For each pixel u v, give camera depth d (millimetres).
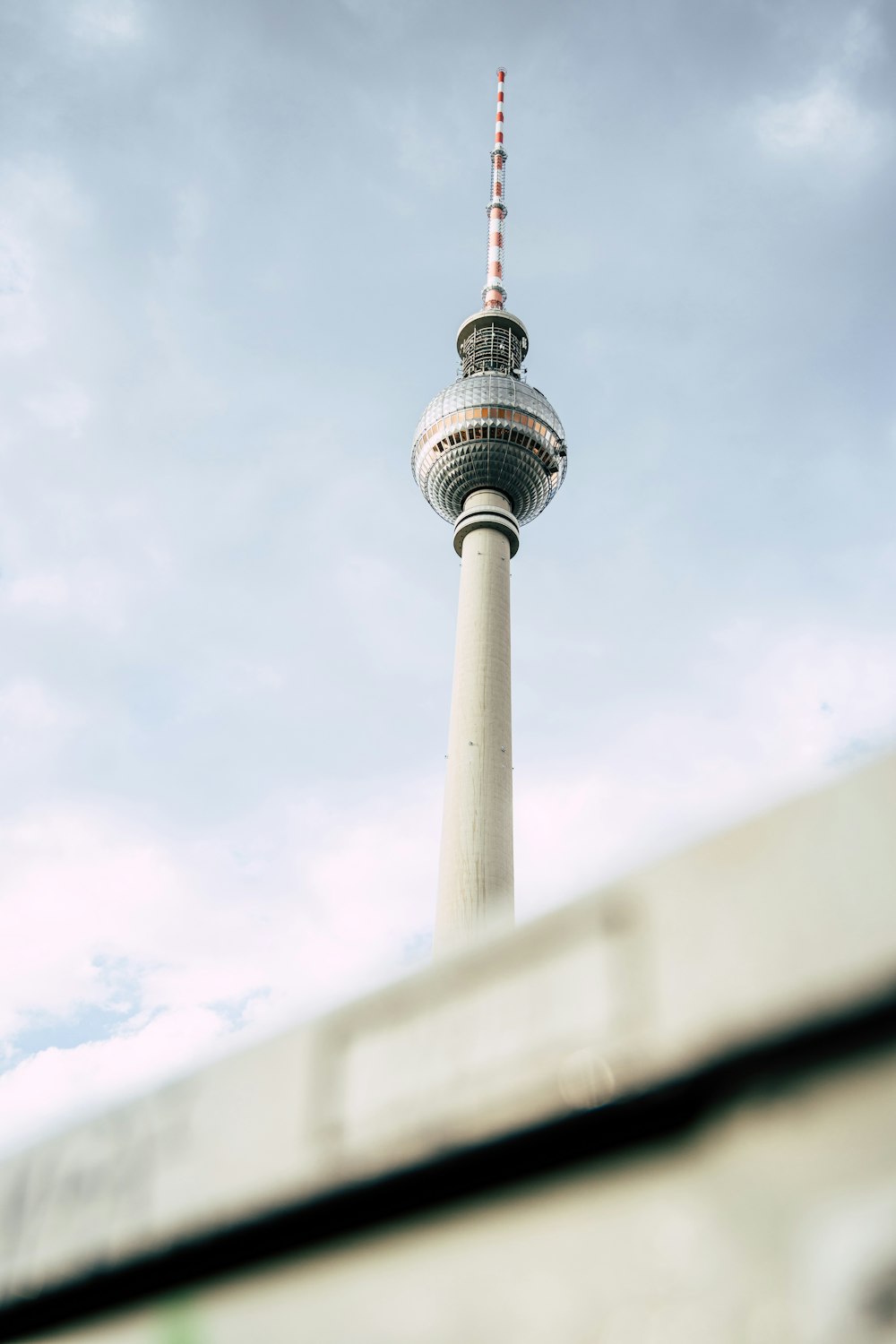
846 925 3117
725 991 3293
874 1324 2814
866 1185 2943
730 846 3486
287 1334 4020
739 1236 3137
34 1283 4762
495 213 179500
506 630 130750
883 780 3195
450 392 156125
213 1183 4320
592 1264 3385
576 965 3674
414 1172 3785
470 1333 3564
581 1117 3447
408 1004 4078
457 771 114500
